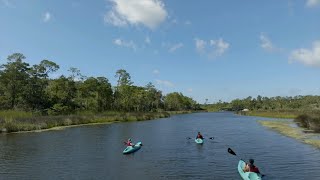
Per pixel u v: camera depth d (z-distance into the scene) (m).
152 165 27.27
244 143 40.44
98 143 40.34
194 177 23.27
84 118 77.69
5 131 53.41
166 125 73.75
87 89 109.88
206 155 32.03
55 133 52.28
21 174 24.23
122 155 31.97
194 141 43.00
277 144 38.69
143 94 138.00
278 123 74.00
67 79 108.50
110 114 95.75
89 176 23.59
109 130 58.81
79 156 31.30
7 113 70.88
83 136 48.12
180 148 36.69
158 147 37.44
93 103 106.06
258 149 35.25
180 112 185.38
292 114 108.25
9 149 35.41
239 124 77.12
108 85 116.38
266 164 27.17
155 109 158.25
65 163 28.03
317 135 46.00
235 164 27.56
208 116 132.88
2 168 26.16
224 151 34.41
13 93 94.81
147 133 53.84
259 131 56.66
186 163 28.06
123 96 122.75
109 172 24.81
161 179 22.84
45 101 98.50
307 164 26.89
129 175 23.86
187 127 67.56
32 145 38.41
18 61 97.12
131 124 76.25
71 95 107.75
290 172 24.33
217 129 62.47
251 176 21.97
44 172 24.81
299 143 38.91
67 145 38.50
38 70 102.44
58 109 90.56
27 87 96.75
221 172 24.70
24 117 67.12
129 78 127.25
